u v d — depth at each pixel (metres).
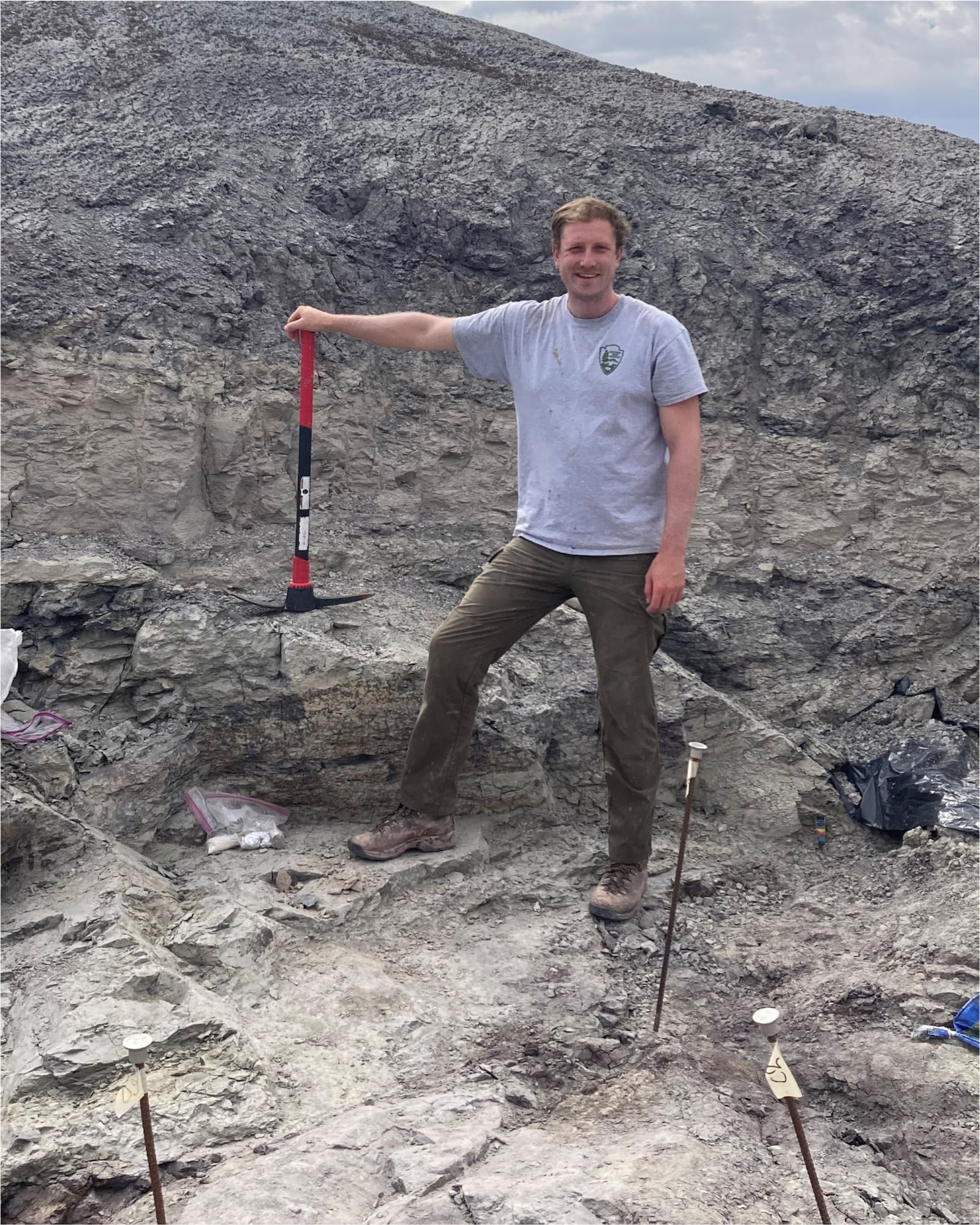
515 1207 2.37
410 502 5.30
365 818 4.37
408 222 5.53
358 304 5.38
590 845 4.40
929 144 6.54
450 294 5.50
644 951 3.80
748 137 6.36
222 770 4.29
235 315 4.94
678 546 3.50
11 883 3.64
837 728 5.05
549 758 4.56
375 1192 2.53
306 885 3.88
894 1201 2.61
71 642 4.26
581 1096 3.02
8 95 5.82
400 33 7.35
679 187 5.99
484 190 5.61
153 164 5.32
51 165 5.23
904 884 4.18
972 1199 2.68
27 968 3.27
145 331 4.69
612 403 3.49
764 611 5.28
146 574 4.37
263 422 4.97
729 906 4.20
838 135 6.52
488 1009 3.39
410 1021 3.29
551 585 3.73
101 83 5.96
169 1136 2.71
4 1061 2.95
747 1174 2.60
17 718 4.05
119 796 3.98
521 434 3.73
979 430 5.33
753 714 4.88
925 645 5.23
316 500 5.14
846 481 5.45
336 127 5.97
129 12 6.73
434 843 4.10
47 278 4.62
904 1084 3.04
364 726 4.26
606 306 3.52
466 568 5.09
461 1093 2.95
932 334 5.50
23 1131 2.67
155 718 4.19
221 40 6.61
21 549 4.33
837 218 5.86
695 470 3.49
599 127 6.22
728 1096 3.03
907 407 5.42
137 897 3.61
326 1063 3.10
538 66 7.20
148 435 4.62
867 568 5.39
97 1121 2.73
